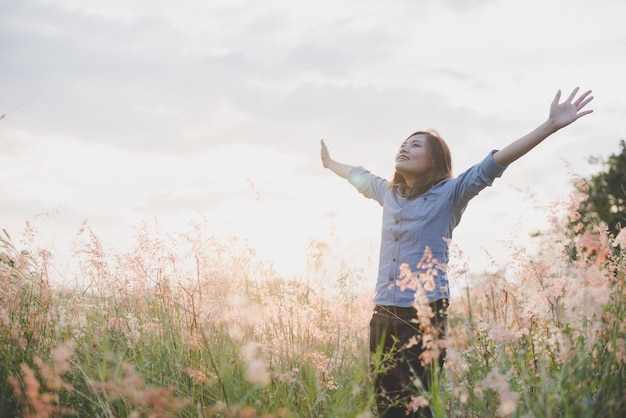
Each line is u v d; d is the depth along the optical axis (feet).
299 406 9.91
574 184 10.42
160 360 10.68
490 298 10.36
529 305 9.85
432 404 8.68
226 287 10.87
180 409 8.66
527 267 10.00
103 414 8.68
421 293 8.91
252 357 9.20
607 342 8.92
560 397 7.89
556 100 10.78
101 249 12.84
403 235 11.42
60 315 12.04
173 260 12.12
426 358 8.59
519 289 10.16
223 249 11.43
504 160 11.00
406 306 10.77
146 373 9.98
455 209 11.39
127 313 12.48
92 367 10.12
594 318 9.02
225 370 9.51
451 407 9.16
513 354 9.32
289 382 9.89
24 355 10.05
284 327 11.30
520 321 9.81
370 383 9.21
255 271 11.57
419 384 8.61
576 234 10.29
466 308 9.73
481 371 8.91
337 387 10.45
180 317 11.76
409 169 11.94
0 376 9.31
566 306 9.27
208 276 11.15
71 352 9.07
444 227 11.27
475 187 11.13
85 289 13.71
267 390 9.68
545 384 8.12
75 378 9.77
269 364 10.04
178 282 12.13
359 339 10.84
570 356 8.34
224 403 8.96
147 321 12.26
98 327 11.60
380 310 11.18
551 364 9.48
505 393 7.49
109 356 9.62
